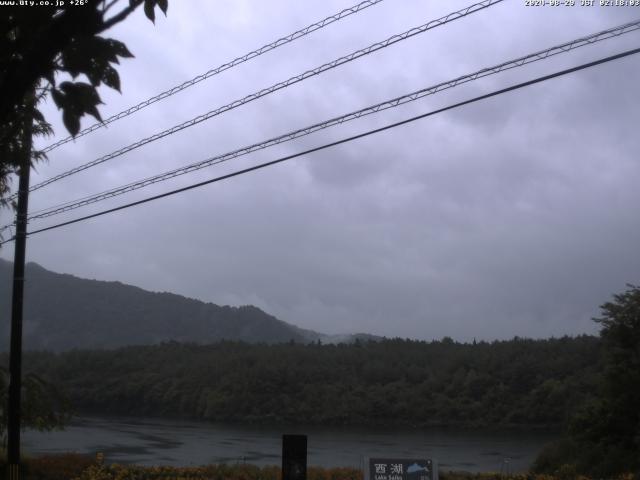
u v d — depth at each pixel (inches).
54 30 113.5
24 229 701.9
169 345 4766.2
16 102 116.6
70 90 120.7
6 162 157.0
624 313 1119.6
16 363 701.3
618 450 1041.5
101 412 3909.9
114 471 764.6
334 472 784.9
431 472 409.7
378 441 2068.2
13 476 676.7
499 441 2113.7
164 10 128.5
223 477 744.3
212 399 3459.6
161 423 2869.1
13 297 707.4
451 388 3307.1
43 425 809.5
